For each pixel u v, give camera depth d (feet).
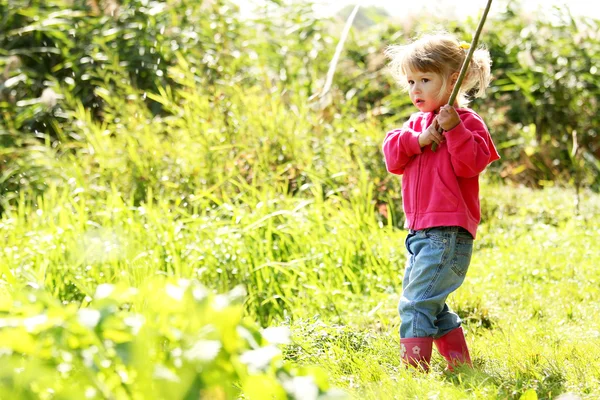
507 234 24.16
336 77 37.01
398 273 19.40
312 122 27.78
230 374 5.34
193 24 34.30
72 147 28.81
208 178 24.79
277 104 28.45
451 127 11.96
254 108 27.45
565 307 16.19
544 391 10.68
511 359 12.14
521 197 29.30
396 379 11.09
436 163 12.31
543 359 12.12
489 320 15.60
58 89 31.45
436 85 12.64
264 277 17.99
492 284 18.35
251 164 25.07
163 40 33.09
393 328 14.62
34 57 34.53
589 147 38.47
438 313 12.60
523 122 39.50
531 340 13.32
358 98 36.83
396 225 24.86
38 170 26.73
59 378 5.51
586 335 13.66
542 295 17.61
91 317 5.41
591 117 38.73
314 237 19.76
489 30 40.75
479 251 22.53
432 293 12.20
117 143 26.48
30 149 27.53
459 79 11.89
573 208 27.96
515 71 39.40
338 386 11.17
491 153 12.80
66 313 5.54
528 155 35.83
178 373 5.20
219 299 5.52
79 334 5.58
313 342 13.55
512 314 16.01
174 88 32.83
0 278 15.72
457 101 13.05
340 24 39.09
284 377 5.41
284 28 37.65
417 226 12.39
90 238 18.62
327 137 27.17
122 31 33.60
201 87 28.58
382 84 37.40
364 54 39.40
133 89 29.91
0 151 27.76
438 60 12.57
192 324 5.41
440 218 12.13
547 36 40.57
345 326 14.29
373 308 16.69
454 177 12.21
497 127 37.01
